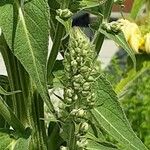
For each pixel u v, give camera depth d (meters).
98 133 0.72
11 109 0.73
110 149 0.69
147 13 1.09
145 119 1.65
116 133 0.68
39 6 0.60
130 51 0.71
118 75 1.91
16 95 0.71
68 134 0.65
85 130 0.63
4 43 0.69
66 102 0.62
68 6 0.69
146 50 1.04
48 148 0.73
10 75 0.71
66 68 0.61
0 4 0.61
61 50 0.72
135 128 1.64
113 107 0.69
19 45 0.60
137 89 1.74
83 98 0.62
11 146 0.65
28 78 0.71
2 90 0.64
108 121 0.68
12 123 0.68
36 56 0.59
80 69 0.61
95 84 0.67
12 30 0.60
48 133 0.74
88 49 0.61
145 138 1.61
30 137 0.68
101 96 0.69
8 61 0.70
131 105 1.69
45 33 0.60
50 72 0.69
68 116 0.62
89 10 0.73
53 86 0.69
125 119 0.68
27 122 0.71
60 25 0.69
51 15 0.73
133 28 1.04
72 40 0.61
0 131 0.67
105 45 2.79
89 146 0.69
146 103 1.67
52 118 0.64
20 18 0.61
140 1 1.00
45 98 0.59
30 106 0.71
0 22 0.61
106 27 0.72
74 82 0.61
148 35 1.04
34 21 0.60
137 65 1.05
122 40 0.72
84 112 0.62
